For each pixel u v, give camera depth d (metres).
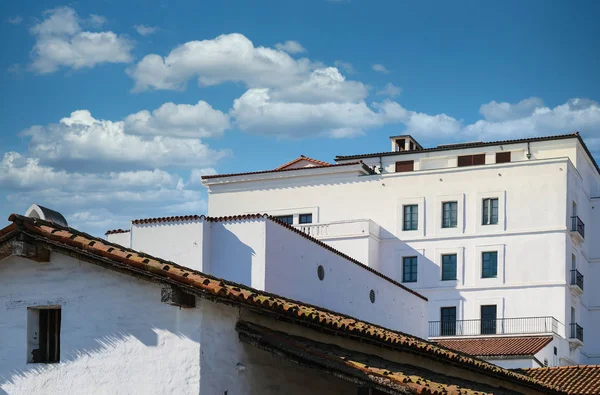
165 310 17.70
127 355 17.72
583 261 69.81
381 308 41.91
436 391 17.91
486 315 65.12
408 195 67.44
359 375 18.03
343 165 68.56
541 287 64.12
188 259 33.38
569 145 68.62
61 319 18.14
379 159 73.12
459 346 60.53
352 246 65.25
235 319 18.53
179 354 17.48
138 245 34.25
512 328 64.06
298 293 34.31
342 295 37.69
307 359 18.17
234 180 70.44
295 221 69.00
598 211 72.50
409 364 22.70
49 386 18.00
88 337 17.95
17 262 18.48
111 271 18.05
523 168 65.50
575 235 65.44
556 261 64.06
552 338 60.38
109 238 38.69
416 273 66.69
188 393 17.31
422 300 48.38
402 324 44.78
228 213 70.44
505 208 65.56
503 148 69.88
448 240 66.38
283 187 69.75
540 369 36.62
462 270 65.81
